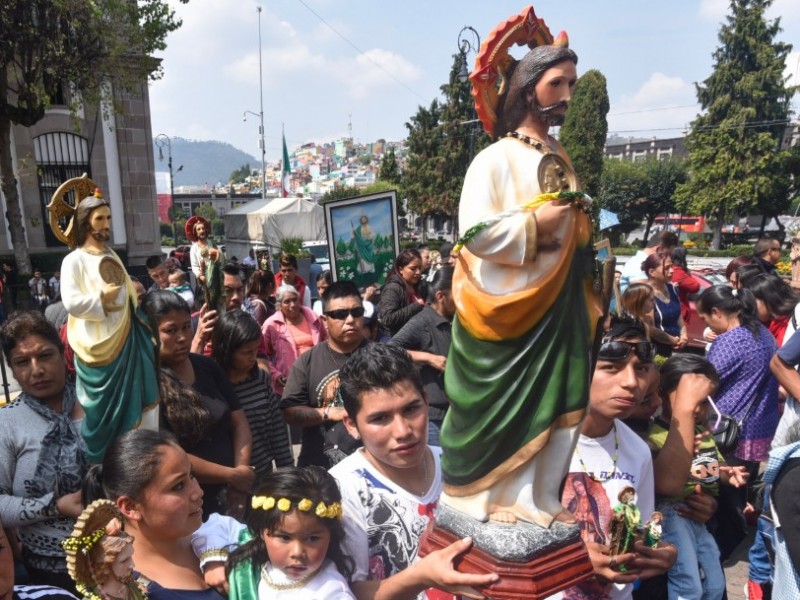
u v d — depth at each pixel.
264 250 8.84
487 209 1.44
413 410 1.94
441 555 1.53
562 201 1.41
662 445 2.63
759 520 2.93
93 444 2.60
